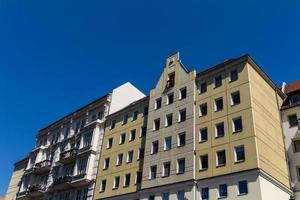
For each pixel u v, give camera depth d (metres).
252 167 31.89
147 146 43.41
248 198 30.81
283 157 37.66
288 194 35.25
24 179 65.69
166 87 45.91
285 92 44.50
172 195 36.91
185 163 37.56
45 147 66.69
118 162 47.84
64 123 65.12
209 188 34.25
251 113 34.81
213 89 40.06
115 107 56.31
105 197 46.03
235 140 34.62
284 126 40.19
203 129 38.41
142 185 40.66
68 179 52.34
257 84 38.44
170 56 48.16
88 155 52.00
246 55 38.50
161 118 43.91
